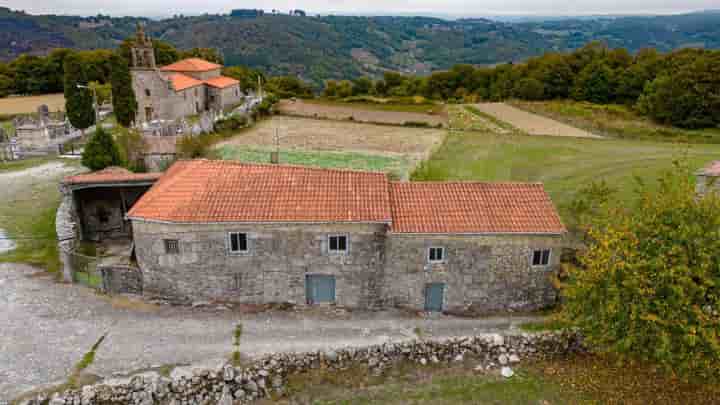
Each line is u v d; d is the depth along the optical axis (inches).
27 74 4690.0
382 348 1085.8
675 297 879.7
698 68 3161.9
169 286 1237.7
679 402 961.5
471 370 1066.7
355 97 5088.6
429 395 992.9
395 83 5797.2
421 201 1266.0
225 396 968.9
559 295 1240.2
